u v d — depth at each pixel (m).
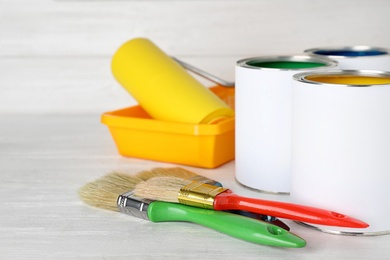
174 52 1.38
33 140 1.20
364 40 1.33
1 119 1.39
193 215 0.77
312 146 0.73
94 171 1.01
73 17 1.39
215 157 1.00
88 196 0.87
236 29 1.36
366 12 1.32
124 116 1.12
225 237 0.75
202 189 0.78
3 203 0.88
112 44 1.39
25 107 1.44
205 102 1.00
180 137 1.00
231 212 0.77
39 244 0.74
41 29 1.40
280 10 1.34
